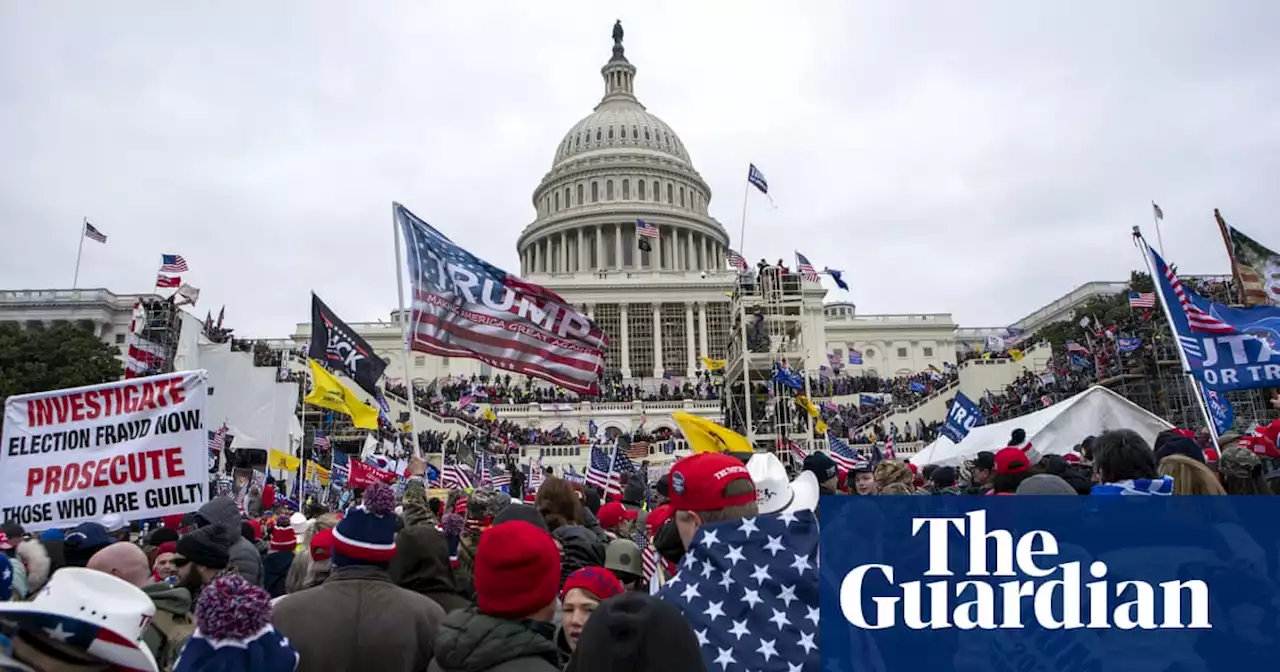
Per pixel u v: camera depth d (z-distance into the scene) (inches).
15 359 2388.0
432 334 600.1
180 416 449.1
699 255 5575.8
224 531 327.9
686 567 202.5
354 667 224.7
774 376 2105.1
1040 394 2425.0
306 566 342.0
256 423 1622.8
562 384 636.7
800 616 194.2
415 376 4569.4
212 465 1360.7
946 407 3154.5
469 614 196.7
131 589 156.3
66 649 146.0
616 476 815.1
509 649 186.5
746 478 213.6
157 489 442.3
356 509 245.1
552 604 197.3
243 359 1667.1
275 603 238.7
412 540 286.2
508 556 190.9
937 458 1047.0
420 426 2893.7
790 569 197.6
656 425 3393.2
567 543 323.9
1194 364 514.0
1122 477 306.2
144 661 151.5
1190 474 262.4
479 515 362.0
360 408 984.9
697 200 5885.8
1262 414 1733.5
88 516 440.5
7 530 402.3
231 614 157.2
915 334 5191.9
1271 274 816.9
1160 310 2117.4
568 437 3053.6
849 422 3070.9
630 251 5393.7
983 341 5600.4
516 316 628.4
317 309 930.7
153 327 1831.9
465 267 624.4
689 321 4534.9
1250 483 315.6
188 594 272.4
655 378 4372.5
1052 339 3245.6
